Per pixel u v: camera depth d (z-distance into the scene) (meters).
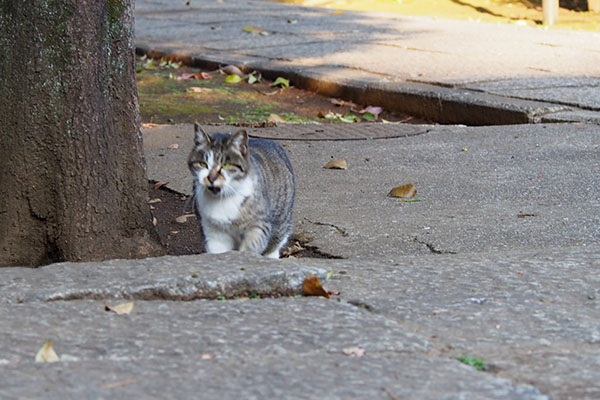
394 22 24.80
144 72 19.67
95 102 7.66
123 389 4.69
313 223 9.15
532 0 30.16
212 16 26.62
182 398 4.59
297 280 6.56
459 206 9.52
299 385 4.78
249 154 8.28
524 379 4.96
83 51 7.52
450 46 20.28
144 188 8.09
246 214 8.13
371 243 8.37
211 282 6.41
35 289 6.33
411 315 6.02
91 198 7.73
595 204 9.32
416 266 7.19
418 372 4.98
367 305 6.21
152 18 26.42
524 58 18.48
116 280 6.48
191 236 9.31
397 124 14.25
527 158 11.52
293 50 20.61
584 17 26.41
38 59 7.45
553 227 8.55
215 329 5.66
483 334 5.68
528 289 6.52
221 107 16.27
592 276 6.80
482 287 6.58
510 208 9.33
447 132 13.42
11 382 4.76
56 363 5.07
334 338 5.49
